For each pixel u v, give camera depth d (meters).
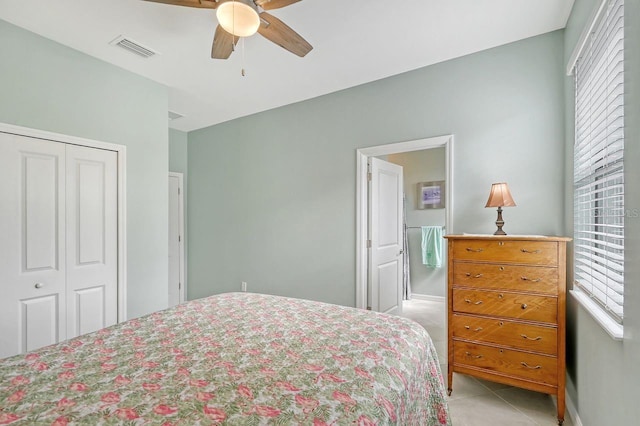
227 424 0.86
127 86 2.95
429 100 2.88
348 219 3.40
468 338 2.28
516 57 2.48
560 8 2.08
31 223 2.38
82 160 2.67
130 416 0.89
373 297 3.41
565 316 2.02
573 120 2.09
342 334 1.53
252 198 4.13
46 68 2.43
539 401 2.24
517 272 2.11
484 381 2.53
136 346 1.39
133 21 2.22
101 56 2.70
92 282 2.73
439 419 1.58
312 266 3.65
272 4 1.71
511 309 2.13
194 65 2.86
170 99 3.63
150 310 3.15
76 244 2.63
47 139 2.45
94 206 2.74
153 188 3.18
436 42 2.49
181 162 4.77
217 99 3.63
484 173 2.60
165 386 1.06
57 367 1.19
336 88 3.37
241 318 1.77
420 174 5.18
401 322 1.73
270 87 3.32
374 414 0.95
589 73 1.75
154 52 2.63
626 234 1.18
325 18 2.18
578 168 1.96
